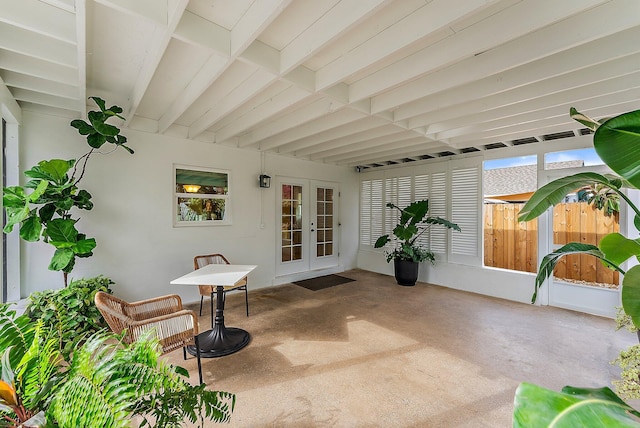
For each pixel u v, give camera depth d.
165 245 3.77
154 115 3.49
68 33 1.79
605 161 0.84
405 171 5.57
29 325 1.03
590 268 3.67
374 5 1.41
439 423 1.70
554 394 0.71
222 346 2.61
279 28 1.82
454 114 2.89
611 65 2.02
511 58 1.88
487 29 1.67
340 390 2.02
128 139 3.47
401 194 5.64
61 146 3.06
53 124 3.01
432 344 2.73
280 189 5.13
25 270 2.89
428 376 2.19
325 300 4.13
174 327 2.02
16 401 0.82
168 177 3.79
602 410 0.66
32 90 2.50
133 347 0.97
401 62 2.15
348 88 2.57
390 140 3.95
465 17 1.47
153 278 3.68
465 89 2.47
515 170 5.79
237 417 1.75
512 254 4.51
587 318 3.41
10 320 0.98
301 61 1.90
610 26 1.54
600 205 3.59
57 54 2.06
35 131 2.91
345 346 2.69
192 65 2.25
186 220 4.00
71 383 0.80
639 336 1.54
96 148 3.01
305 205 5.54
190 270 4.00
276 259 5.07
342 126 3.66
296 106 3.13
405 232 4.89
